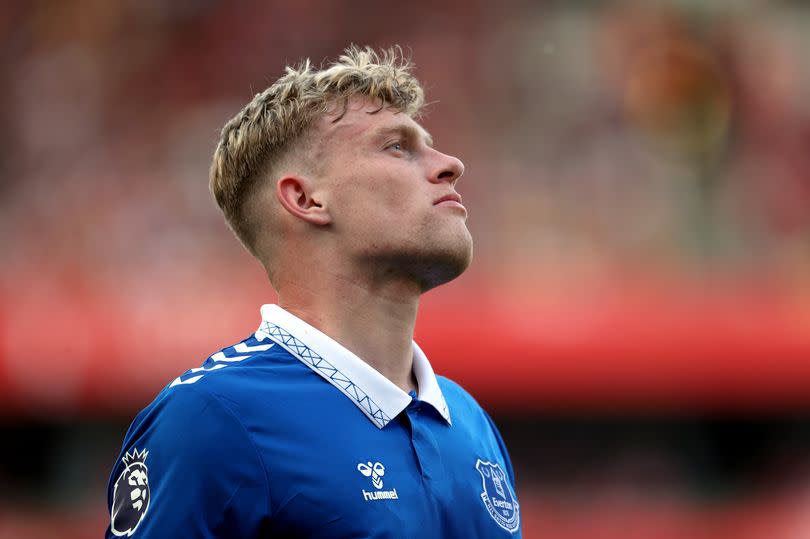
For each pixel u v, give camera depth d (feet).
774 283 114.52
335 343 22.54
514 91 146.82
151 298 112.57
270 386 21.59
